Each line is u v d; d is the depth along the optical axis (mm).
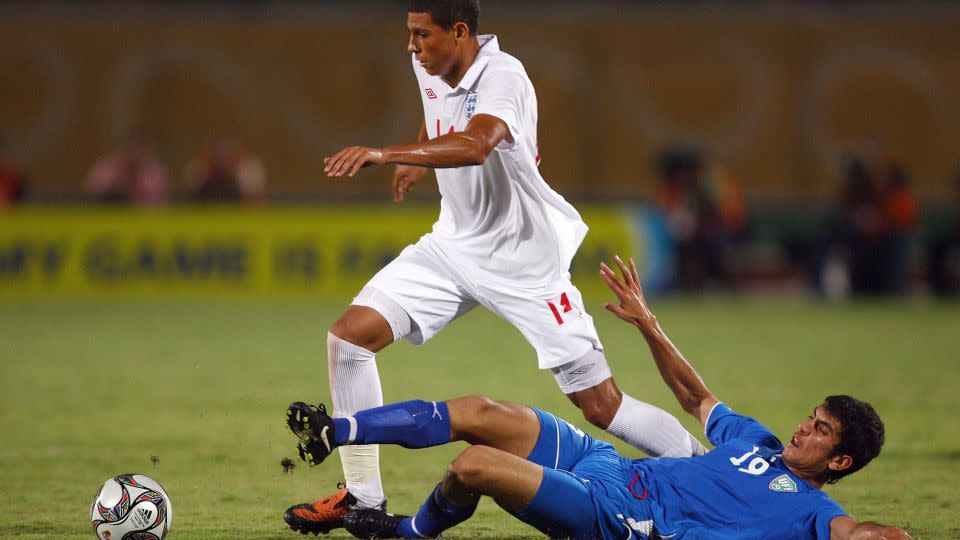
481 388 29859
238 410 26656
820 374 33281
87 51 68875
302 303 54188
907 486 19125
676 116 70500
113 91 69062
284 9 70438
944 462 21188
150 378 31672
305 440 13539
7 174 57844
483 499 18172
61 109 68812
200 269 55031
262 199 66500
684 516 13812
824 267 61375
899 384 31391
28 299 54438
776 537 13500
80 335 41656
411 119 69250
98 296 54688
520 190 15859
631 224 56344
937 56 70688
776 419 25766
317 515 15586
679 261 58812
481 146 14031
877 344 41031
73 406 27141
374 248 55125
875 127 70812
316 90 69688
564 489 13547
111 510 14125
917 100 70812
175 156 69438
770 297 60688
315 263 55062
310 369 33469
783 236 64438
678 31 70188
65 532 15648
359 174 69250
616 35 70062
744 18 70312
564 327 16141
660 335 16047
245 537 15688
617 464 14312
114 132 69000
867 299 59438
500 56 15680
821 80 70625
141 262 54938
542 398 28266
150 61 69188
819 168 70625
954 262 60781
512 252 16109
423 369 33781
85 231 54781
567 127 70062
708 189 58438
